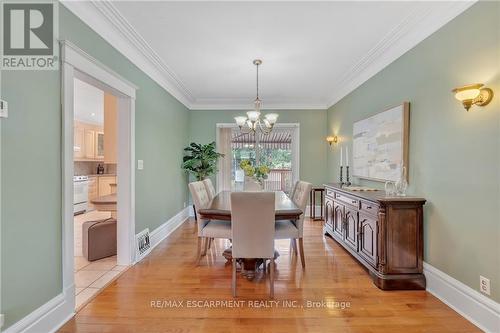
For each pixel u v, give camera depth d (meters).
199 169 5.30
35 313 1.71
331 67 3.66
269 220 2.29
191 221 5.27
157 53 3.22
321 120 5.77
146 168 3.46
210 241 3.62
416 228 2.45
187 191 5.62
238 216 2.29
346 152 4.55
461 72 2.06
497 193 1.77
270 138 6.19
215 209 2.72
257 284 2.54
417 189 2.59
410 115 2.71
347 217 3.28
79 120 6.56
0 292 1.50
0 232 1.49
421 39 2.53
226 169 5.89
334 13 2.36
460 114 2.07
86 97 4.86
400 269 2.44
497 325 1.75
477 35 1.92
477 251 1.92
